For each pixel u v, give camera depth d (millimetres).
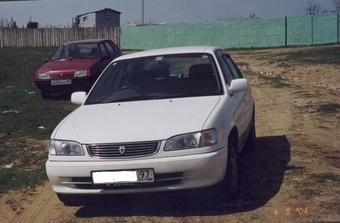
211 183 4633
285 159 6695
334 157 6738
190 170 4523
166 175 4551
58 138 4855
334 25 29141
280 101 11609
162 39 34094
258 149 7363
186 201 5168
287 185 5547
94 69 12914
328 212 4727
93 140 4660
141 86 5816
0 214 5207
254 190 5453
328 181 5605
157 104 5328
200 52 6078
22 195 5746
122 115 5094
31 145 8023
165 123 4738
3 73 17516
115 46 15641
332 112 9797
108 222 4809
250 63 21234
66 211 5203
